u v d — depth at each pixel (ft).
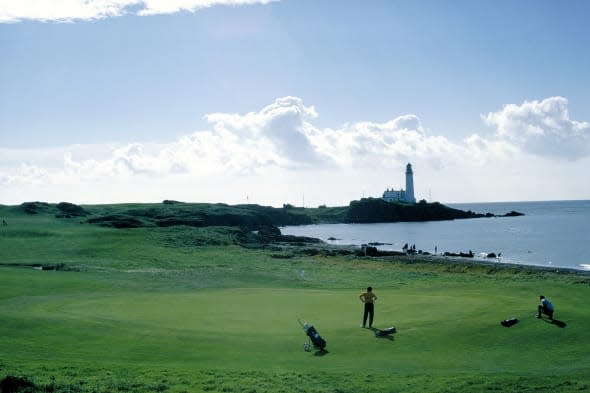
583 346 69.05
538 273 235.20
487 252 414.00
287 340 76.02
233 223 595.88
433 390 54.03
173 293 131.13
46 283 153.58
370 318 82.33
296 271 221.87
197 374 58.80
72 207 568.00
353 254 339.98
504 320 78.59
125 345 71.97
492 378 57.88
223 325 85.15
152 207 648.38
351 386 55.42
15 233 350.84
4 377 52.54
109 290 146.20
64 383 53.01
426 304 98.99
